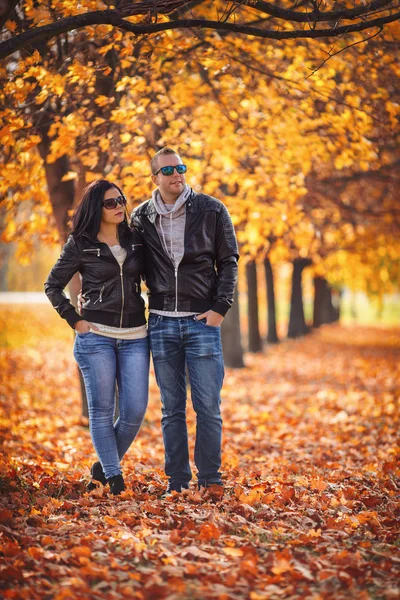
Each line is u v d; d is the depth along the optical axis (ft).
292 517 21.04
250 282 114.73
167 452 23.66
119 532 18.62
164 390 23.35
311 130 40.63
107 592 15.08
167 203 23.02
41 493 23.00
